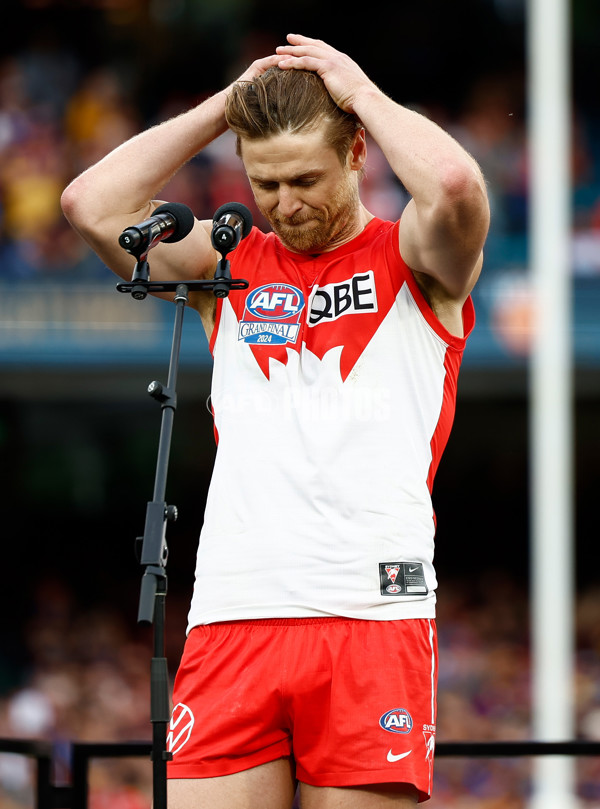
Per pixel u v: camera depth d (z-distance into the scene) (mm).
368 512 8523
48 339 38781
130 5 50094
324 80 8898
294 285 9211
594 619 44656
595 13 51625
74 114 44781
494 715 38812
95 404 50531
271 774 8531
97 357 38750
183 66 50438
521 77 51062
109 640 44250
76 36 49969
